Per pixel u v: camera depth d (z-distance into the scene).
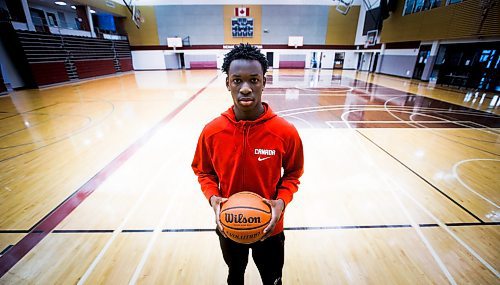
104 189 2.43
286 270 1.51
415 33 11.62
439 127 4.48
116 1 15.62
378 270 1.51
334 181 2.57
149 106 6.14
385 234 1.82
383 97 7.56
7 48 8.64
